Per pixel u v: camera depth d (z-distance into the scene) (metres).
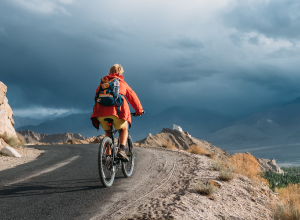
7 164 8.66
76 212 3.70
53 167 7.71
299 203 6.03
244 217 4.84
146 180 5.97
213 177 6.96
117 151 5.03
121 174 6.43
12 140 12.40
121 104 4.66
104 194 4.62
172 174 6.93
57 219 3.42
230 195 5.84
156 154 11.29
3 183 5.43
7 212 3.61
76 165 8.09
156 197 4.60
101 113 4.67
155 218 3.50
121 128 4.98
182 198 4.66
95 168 7.34
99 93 4.66
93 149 14.98
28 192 4.68
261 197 6.65
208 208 4.57
